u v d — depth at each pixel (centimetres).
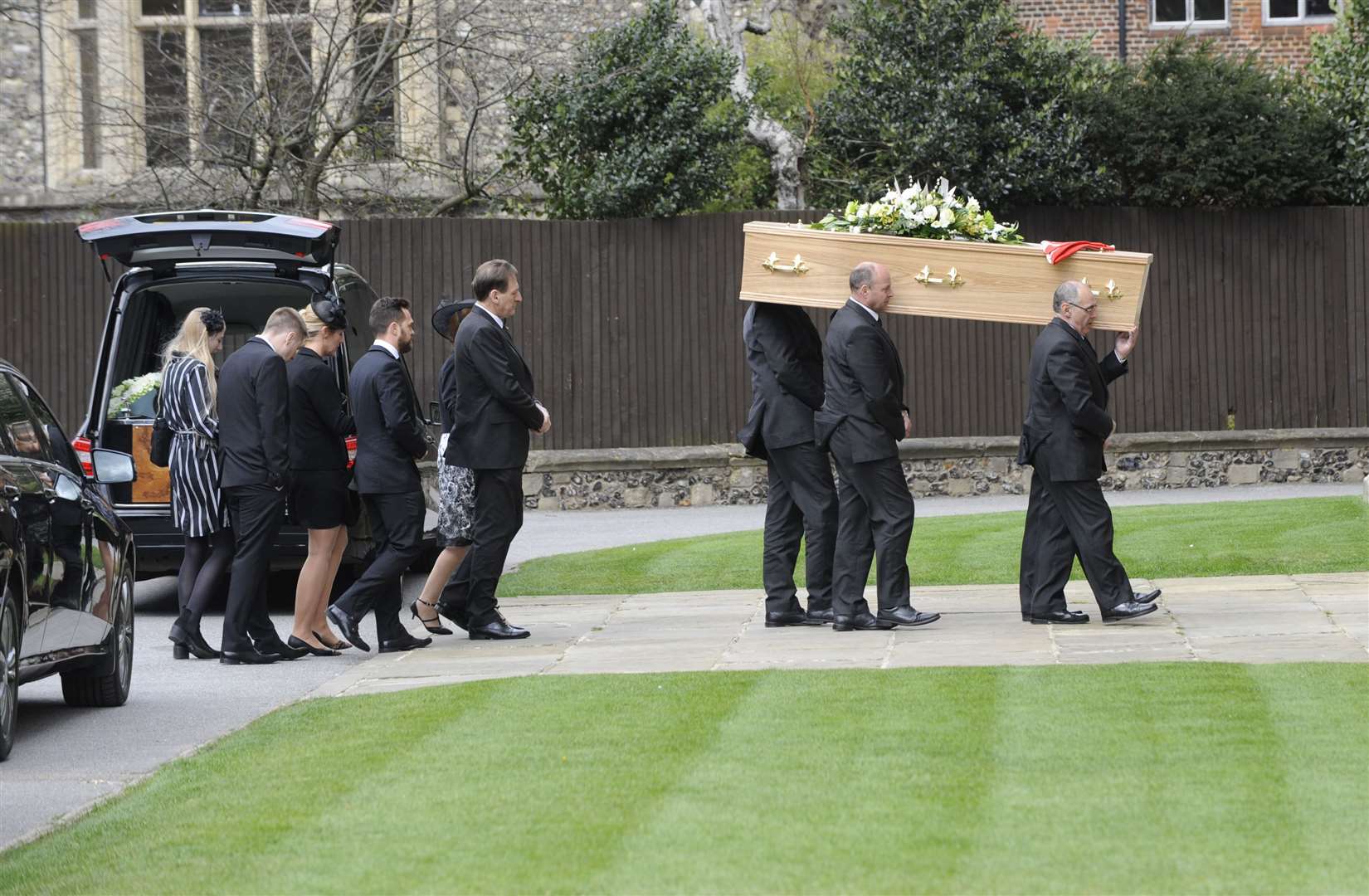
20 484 1552
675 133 4216
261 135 4309
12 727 1505
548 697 1627
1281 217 4406
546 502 4200
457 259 4194
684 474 4244
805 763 1268
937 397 4325
